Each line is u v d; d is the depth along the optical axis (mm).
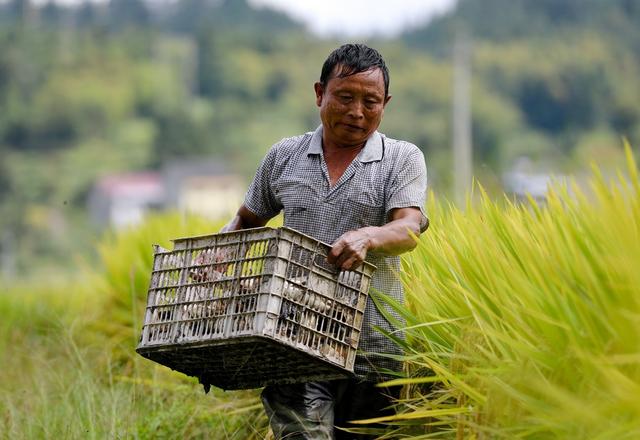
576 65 154250
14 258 113250
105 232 19672
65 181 155000
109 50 195875
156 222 18891
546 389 7035
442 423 8406
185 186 142375
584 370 7230
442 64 161875
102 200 146375
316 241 8070
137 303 16141
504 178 11320
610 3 192375
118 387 13281
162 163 162500
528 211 8883
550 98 149000
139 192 146000
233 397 11820
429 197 11312
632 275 7059
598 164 7918
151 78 185250
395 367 8938
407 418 8523
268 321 7879
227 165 148625
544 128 148250
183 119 172000
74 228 133625
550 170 9055
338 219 8836
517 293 7941
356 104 8625
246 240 8086
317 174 8914
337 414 9094
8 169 149125
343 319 8281
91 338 15570
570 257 7594
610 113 145125
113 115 174500
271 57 199250
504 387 7473
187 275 8352
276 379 8711
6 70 176750
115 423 11516
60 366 14609
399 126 127250
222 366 8625
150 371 13492
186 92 189625
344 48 8727
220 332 8086
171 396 12672
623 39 181875
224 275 8172
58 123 170750
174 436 11422
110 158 162875
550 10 196250
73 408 12516
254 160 160750
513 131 135750
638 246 7219
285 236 7941
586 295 7457
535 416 7371
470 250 8641
